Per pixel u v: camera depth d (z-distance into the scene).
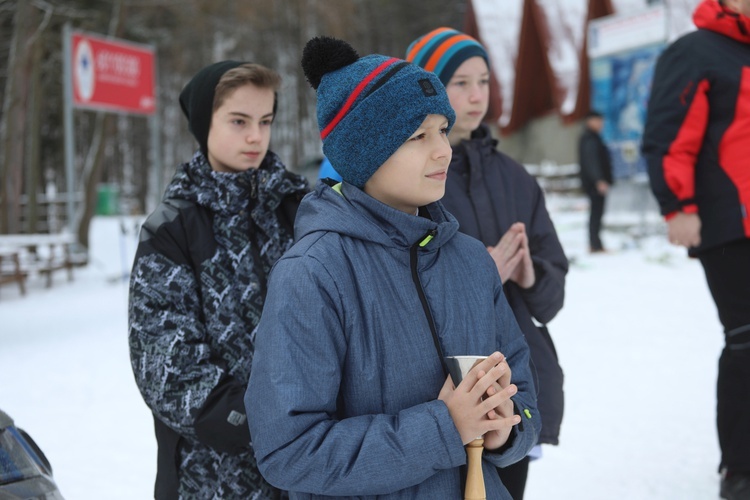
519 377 1.77
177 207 2.05
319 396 1.50
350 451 1.46
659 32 11.63
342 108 1.66
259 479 1.97
